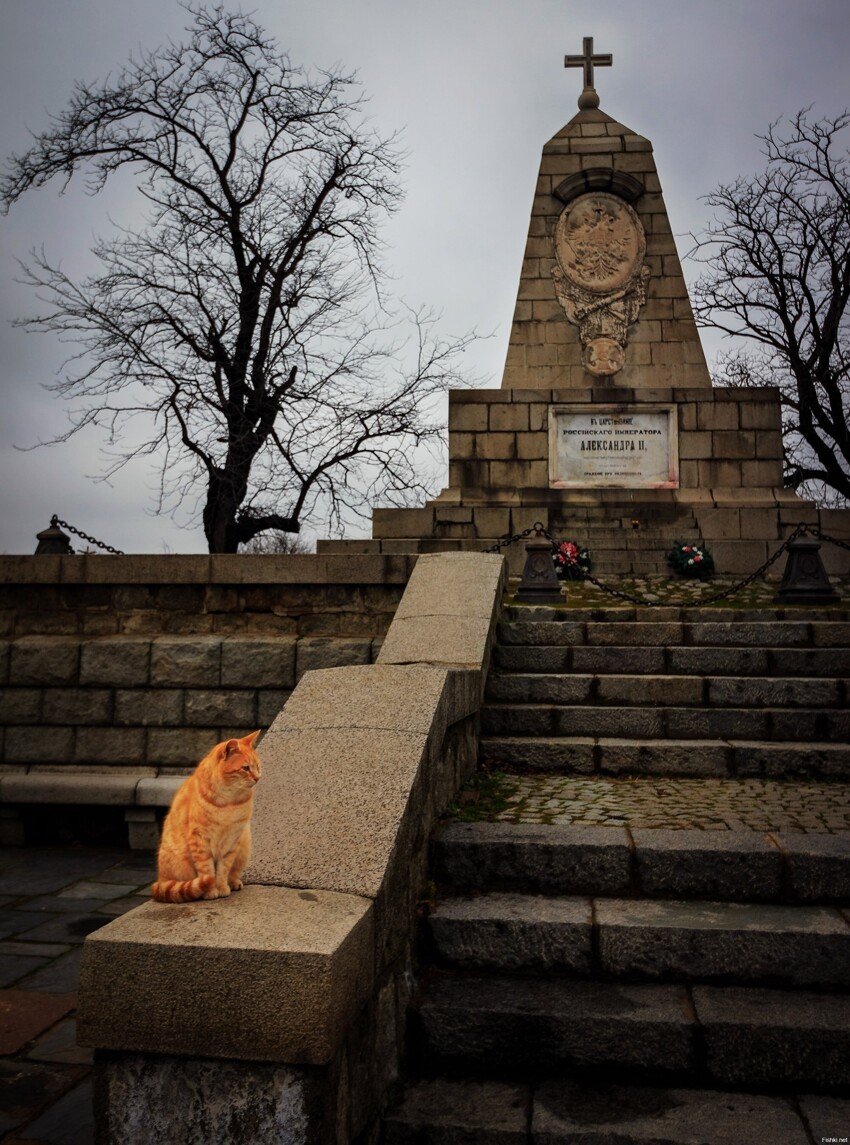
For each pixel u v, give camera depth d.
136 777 7.85
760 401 16.08
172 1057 2.62
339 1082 2.69
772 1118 3.16
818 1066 3.32
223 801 3.00
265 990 2.55
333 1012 2.57
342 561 8.06
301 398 21.00
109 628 8.34
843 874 4.11
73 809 7.95
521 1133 3.09
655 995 3.64
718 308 23.97
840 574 15.00
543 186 17.05
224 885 3.01
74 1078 3.79
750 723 6.41
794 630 7.60
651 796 5.41
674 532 15.46
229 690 7.94
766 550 14.87
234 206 21.50
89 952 2.65
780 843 4.30
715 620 8.58
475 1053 3.50
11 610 8.45
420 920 3.92
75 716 8.09
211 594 8.27
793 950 3.71
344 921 2.82
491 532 15.68
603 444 16.12
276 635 8.14
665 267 16.72
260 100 21.45
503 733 6.53
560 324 16.67
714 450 16.03
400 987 3.47
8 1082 3.75
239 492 21.03
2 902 6.20
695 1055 3.38
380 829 3.44
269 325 21.45
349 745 4.02
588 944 3.82
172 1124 2.60
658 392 16.19
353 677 4.72
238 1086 2.58
